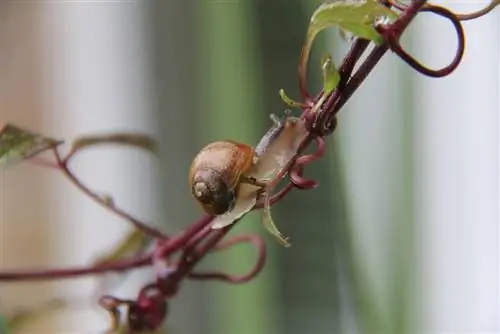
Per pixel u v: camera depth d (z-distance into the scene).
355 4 0.19
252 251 0.32
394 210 0.32
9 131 0.23
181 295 0.34
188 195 0.35
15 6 0.48
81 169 0.42
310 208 0.30
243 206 0.20
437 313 0.33
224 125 0.31
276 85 0.30
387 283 0.31
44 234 0.48
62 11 0.45
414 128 0.32
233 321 0.32
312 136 0.20
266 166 0.20
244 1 0.30
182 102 0.34
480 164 0.34
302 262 0.31
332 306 0.31
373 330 0.31
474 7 0.30
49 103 0.46
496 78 0.33
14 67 0.48
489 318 0.34
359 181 0.31
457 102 0.33
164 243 0.25
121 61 0.41
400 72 0.32
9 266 0.48
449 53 0.32
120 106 0.41
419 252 0.32
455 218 0.33
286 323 0.31
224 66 0.31
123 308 0.26
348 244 0.31
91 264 0.27
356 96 0.31
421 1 0.19
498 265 0.34
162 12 0.35
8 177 0.49
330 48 0.28
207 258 0.33
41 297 0.38
